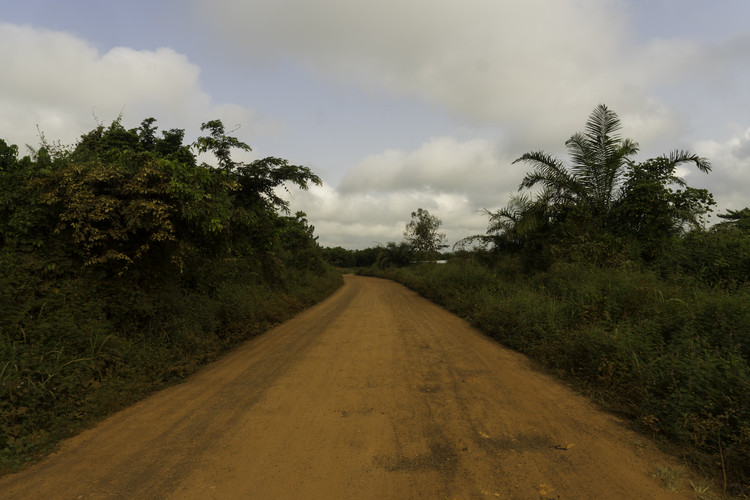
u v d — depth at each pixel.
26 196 6.67
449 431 4.20
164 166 7.18
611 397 4.99
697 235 11.34
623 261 12.13
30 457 3.78
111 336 6.11
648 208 13.61
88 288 6.72
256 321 10.66
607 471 3.36
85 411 4.73
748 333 4.94
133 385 5.54
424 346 8.43
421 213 46.38
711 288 8.54
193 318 8.29
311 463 3.56
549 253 15.34
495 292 13.29
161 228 6.98
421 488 3.14
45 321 5.64
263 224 14.15
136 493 3.13
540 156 16.06
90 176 6.62
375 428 4.31
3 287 5.52
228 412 4.86
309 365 7.03
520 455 3.66
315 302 18.44
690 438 3.71
